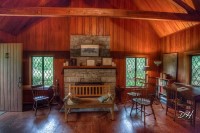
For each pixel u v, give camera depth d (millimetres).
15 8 4145
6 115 4922
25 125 4113
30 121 4398
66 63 6352
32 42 6500
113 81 6473
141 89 5512
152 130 3828
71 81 6332
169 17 4457
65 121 4383
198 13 4473
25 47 6469
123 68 6867
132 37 6906
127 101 6617
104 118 4645
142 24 6957
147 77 7023
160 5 5312
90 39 6582
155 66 7062
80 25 6578
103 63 6547
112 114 4531
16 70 5301
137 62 7062
